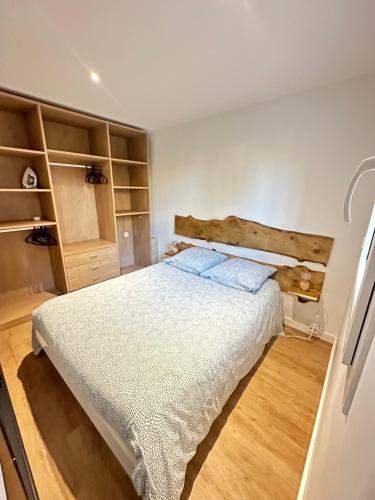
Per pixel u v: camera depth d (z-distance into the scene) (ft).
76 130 8.52
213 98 6.18
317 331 6.75
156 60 4.41
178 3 3.04
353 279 5.86
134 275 7.27
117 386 3.11
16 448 2.35
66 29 3.53
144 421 2.73
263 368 5.59
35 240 7.63
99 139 8.53
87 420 4.27
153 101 6.43
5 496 1.67
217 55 4.25
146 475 2.54
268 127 6.45
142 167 10.14
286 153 6.28
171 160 9.25
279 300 6.61
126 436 2.73
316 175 5.92
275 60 4.38
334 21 3.33
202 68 4.69
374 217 3.81
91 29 3.53
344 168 5.50
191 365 3.51
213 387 3.61
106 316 4.84
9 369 5.41
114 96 6.12
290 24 3.42
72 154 7.43
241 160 7.20
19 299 7.96
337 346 5.42
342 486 1.20
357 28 3.45
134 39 3.78
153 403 2.89
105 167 8.75
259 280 6.28
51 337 4.25
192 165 8.59
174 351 3.81
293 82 5.25
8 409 2.59
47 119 7.63
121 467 3.58
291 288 6.75
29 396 4.72
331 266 6.15
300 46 3.94
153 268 7.95
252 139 6.82
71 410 4.45
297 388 5.04
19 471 2.22
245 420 4.32
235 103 6.52
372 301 1.80
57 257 8.08
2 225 6.69
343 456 1.40
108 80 5.23
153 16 3.26
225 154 7.55
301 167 6.11
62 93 5.96
